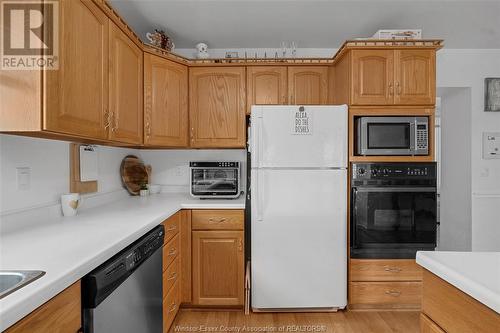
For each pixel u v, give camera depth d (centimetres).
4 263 94
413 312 239
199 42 291
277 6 228
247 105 277
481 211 326
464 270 87
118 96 183
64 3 124
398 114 238
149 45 235
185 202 245
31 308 71
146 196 285
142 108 228
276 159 232
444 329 88
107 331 106
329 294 235
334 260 235
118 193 261
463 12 238
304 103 278
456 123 350
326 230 234
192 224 238
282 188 233
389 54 236
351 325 221
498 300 67
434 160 238
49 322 79
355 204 235
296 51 307
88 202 211
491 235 325
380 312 240
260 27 261
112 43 174
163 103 249
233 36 278
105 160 243
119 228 145
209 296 239
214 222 238
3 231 137
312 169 233
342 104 256
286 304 235
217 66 275
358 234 236
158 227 168
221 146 278
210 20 248
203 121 276
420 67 238
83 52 141
